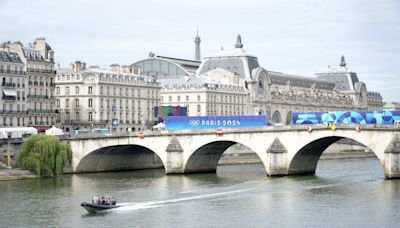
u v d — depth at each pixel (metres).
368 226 133.00
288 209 149.88
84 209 151.50
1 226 136.12
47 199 164.00
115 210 150.38
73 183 192.62
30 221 140.12
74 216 144.50
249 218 141.12
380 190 172.25
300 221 137.88
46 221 140.12
